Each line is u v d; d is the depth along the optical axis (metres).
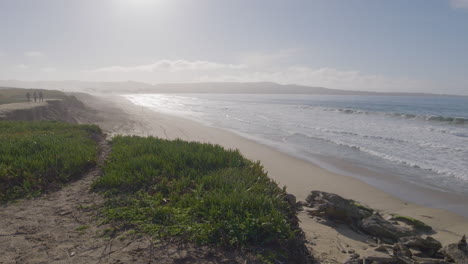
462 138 21.45
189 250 3.90
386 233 6.13
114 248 3.88
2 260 3.52
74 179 6.83
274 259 3.84
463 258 5.00
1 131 12.11
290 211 5.26
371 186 11.04
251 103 77.62
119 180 6.23
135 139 11.82
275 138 21.50
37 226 4.46
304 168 13.41
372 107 59.34
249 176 6.62
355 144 19.12
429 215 8.41
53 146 8.73
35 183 6.19
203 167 7.38
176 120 33.31
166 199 5.49
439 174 12.63
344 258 4.62
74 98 45.84
